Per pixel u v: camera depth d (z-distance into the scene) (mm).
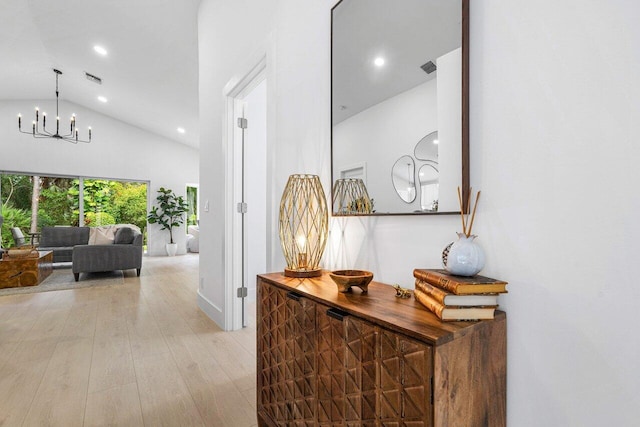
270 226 2053
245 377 1948
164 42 4344
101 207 7680
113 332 2672
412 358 712
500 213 868
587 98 708
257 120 3818
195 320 3014
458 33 961
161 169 8477
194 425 1503
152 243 8273
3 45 4719
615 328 668
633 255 646
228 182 2803
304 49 1736
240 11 2508
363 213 1331
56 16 4109
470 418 740
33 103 6836
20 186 6691
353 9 1380
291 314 1188
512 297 838
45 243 6039
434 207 1040
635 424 643
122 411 1597
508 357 840
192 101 5859
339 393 938
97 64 5359
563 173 746
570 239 734
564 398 741
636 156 643
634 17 646
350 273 1221
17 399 1685
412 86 1113
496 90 879
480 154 919
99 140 7609
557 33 756
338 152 1472
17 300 3648
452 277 844
